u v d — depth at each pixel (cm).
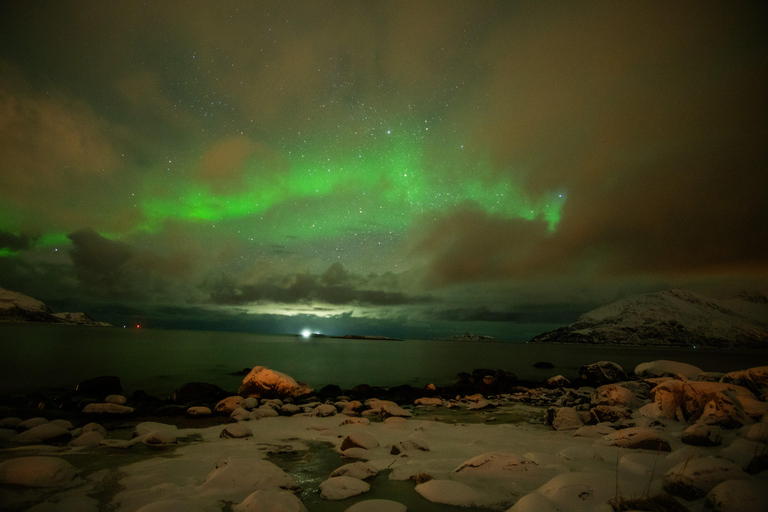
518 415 1073
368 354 4909
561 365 4191
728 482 321
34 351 3262
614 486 380
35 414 980
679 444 578
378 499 387
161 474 481
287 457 586
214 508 371
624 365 4491
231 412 1004
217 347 5012
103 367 2373
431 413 1110
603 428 748
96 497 400
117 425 876
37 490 412
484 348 10069
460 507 374
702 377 1199
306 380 2269
